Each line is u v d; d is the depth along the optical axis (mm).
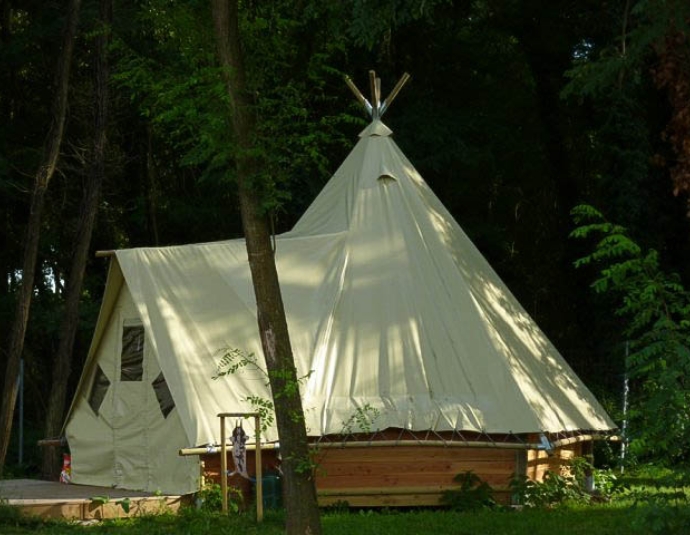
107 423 15320
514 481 13727
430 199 16234
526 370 14727
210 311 14414
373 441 13531
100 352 15617
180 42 10625
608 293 24219
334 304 14602
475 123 28516
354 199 15789
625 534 11586
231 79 9961
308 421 13492
